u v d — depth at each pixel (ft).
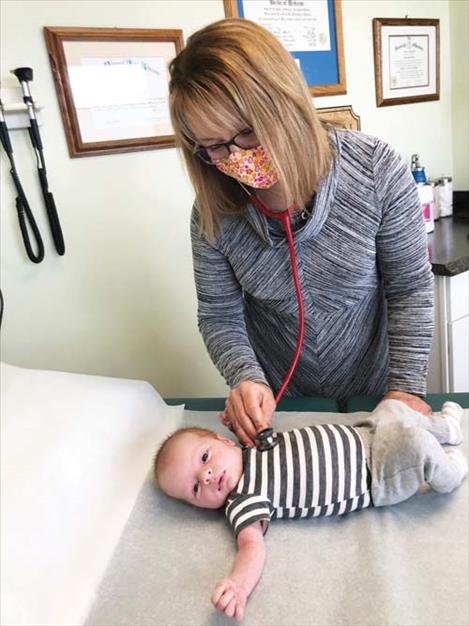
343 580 2.28
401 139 6.81
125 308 5.18
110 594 2.37
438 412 3.27
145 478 3.11
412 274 3.22
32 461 2.83
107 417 3.33
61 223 4.67
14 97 4.20
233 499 2.67
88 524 2.72
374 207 2.97
